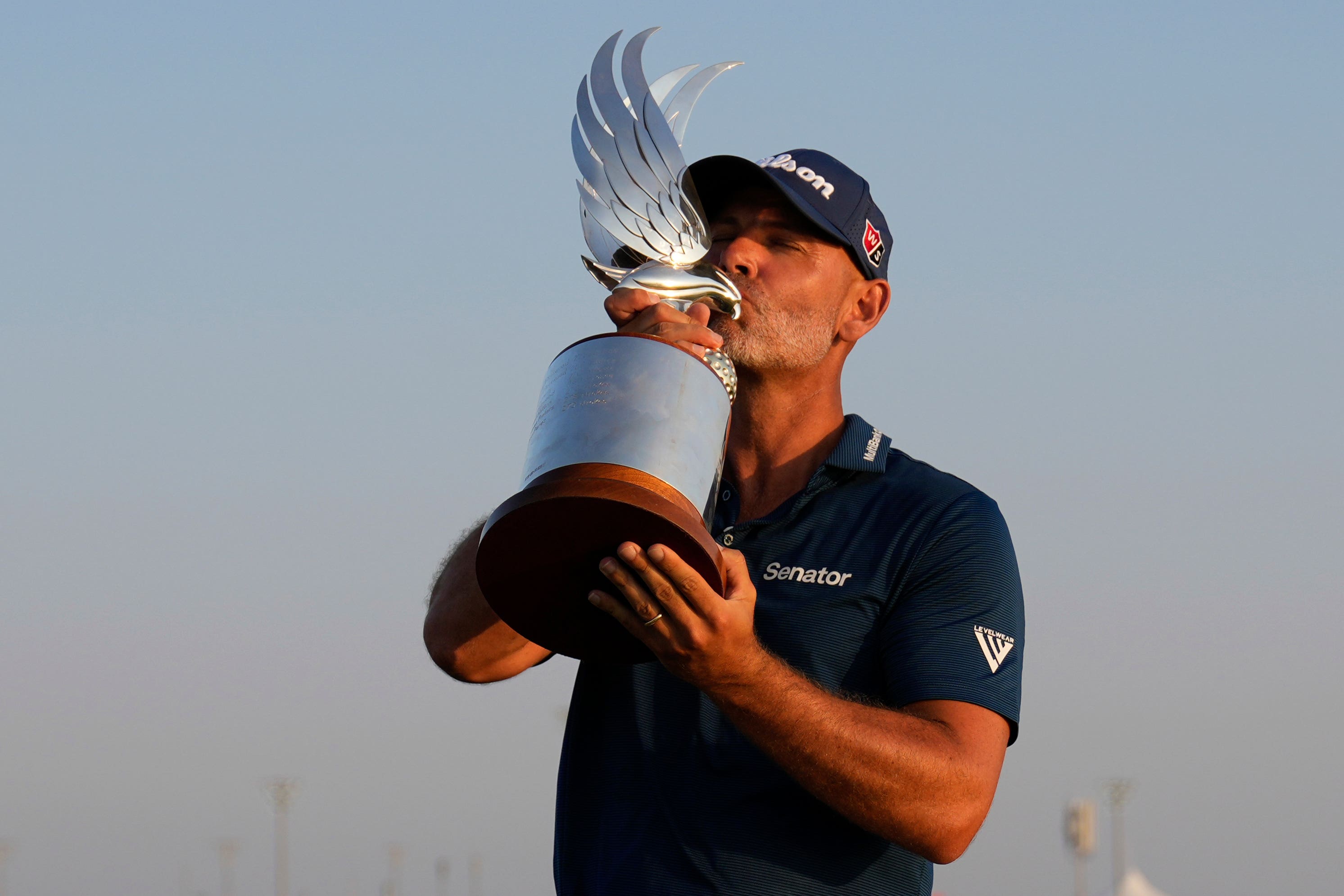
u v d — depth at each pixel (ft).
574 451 7.54
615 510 7.10
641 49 8.89
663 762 9.01
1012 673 8.87
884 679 8.97
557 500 7.15
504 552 7.54
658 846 8.78
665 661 7.35
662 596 6.95
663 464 7.46
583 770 9.45
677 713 9.12
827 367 10.11
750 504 10.03
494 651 10.55
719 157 9.84
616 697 9.40
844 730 7.72
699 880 8.61
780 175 10.07
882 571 9.13
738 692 7.47
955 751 8.19
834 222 9.89
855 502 9.53
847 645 8.99
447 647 10.58
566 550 7.42
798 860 8.61
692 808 8.79
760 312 9.71
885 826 8.02
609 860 8.95
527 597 7.86
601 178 8.97
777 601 9.14
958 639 8.80
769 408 10.02
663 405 7.71
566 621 8.01
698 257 9.00
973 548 9.16
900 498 9.48
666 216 8.89
